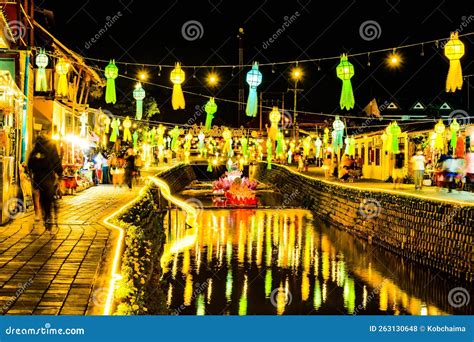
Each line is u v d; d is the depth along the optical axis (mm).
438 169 28172
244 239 24516
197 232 26375
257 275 17594
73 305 7242
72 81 27641
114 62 14852
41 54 17625
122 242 11469
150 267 9914
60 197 22031
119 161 29984
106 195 24359
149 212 18859
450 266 16891
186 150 56562
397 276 17453
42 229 13391
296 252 21547
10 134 16266
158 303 10320
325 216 31500
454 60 12117
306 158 49281
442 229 17625
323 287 16109
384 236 22469
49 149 13438
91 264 9570
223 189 45688
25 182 17344
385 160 37625
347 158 36875
